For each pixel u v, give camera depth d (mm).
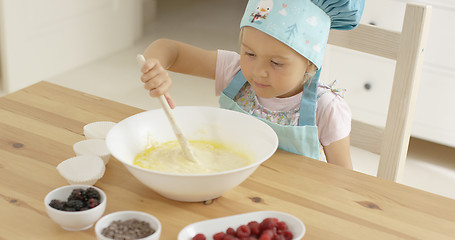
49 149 1030
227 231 783
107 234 761
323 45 1128
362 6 1158
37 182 928
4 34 2639
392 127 1228
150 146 996
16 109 1167
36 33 2787
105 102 1231
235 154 997
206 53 1386
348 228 861
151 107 2736
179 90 2949
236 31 3807
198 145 1018
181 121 1037
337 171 1021
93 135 1040
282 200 922
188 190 847
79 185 851
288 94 1246
